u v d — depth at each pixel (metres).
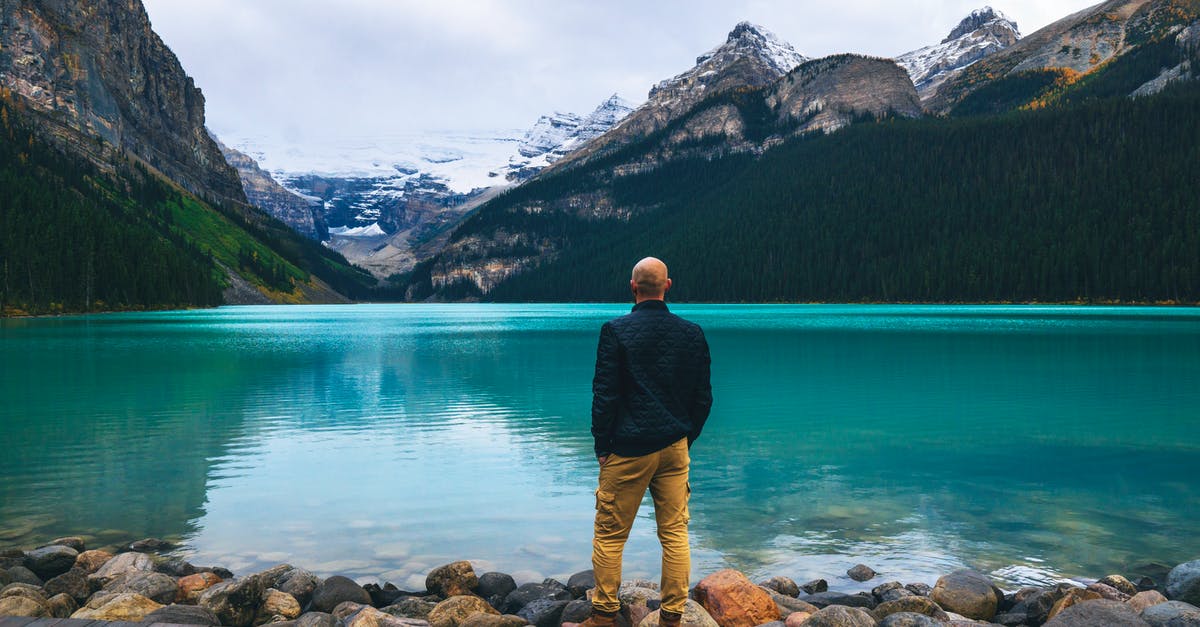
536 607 7.15
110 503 11.64
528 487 12.71
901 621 6.37
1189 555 9.25
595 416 5.30
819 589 8.19
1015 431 18.28
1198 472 13.84
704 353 5.48
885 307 159.62
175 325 84.19
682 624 6.26
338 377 30.98
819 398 24.45
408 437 17.48
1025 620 7.19
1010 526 10.48
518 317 121.56
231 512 11.20
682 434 5.29
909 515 11.00
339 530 10.34
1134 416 20.58
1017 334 60.16
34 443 16.72
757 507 11.44
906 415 20.92
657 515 5.63
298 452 15.64
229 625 7.08
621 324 5.36
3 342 53.62
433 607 7.34
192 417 20.55
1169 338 54.44
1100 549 9.48
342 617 7.04
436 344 52.72
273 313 144.00
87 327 77.94
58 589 7.73
